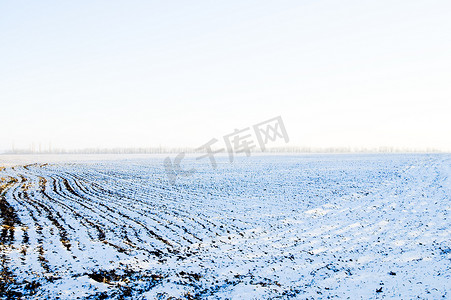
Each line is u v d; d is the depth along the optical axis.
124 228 18.44
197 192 31.25
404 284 11.49
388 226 19.30
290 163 58.69
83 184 35.00
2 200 24.36
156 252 14.77
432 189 29.72
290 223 20.55
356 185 33.78
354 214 22.52
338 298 10.65
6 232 15.66
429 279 11.76
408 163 52.00
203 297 10.51
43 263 12.12
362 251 15.23
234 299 10.45
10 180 35.94
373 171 43.53
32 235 15.58
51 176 41.12
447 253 14.34
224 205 25.73
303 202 26.73
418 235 17.25
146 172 46.78
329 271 12.96
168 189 32.78
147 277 11.80
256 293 10.94
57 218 19.61
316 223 20.47
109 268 12.32
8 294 9.49
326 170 46.25
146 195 29.44
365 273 12.68
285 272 12.85
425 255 14.26
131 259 13.55
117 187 33.56
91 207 23.56
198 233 18.20
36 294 9.70
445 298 10.34
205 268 13.09
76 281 10.87
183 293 10.67
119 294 10.24
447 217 20.39
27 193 28.23
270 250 15.52
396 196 27.69
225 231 18.73
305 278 12.29
